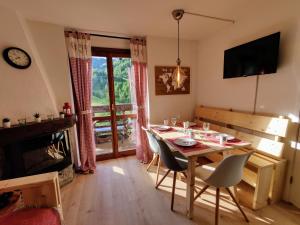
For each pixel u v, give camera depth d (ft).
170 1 6.26
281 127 6.12
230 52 8.30
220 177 4.85
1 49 6.37
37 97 7.29
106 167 9.63
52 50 8.01
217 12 7.28
